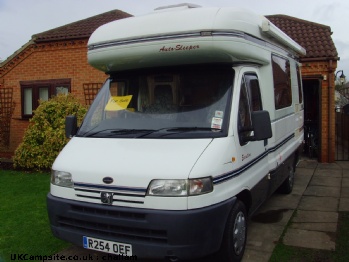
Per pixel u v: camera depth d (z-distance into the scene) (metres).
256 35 4.90
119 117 4.65
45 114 9.66
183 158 3.74
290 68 7.05
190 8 4.66
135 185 3.65
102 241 3.82
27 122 12.30
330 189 7.86
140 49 4.49
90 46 4.84
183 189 3.56
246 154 4.49
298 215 6.14
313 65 10.63
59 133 9.30
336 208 6.49
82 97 11.57
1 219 5.92
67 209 4.00
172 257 3.60
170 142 4.02
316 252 4.68
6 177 8.93
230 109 4.27
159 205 3.59
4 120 12.17
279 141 6.00
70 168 4.05
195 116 4.32
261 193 5.12
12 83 12.41
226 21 4.25
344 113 13.81
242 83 4.60
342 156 11.66
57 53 11.80
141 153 3.92
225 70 4.58
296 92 7.62
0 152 12.40
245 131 4.49
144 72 4.91
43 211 6.31
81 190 3.94
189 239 3.55
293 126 7.20
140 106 4.70
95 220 3.82
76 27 12.48
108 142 4.28
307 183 8.41
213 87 4.48
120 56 4.64
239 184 4.25
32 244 5.00
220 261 4.12
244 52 4.49
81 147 4.34
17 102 12.41
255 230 5.46
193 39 4.24
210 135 4.06
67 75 11.71
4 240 5.11
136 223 3.63
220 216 3.79
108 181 3.77
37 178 8.78
